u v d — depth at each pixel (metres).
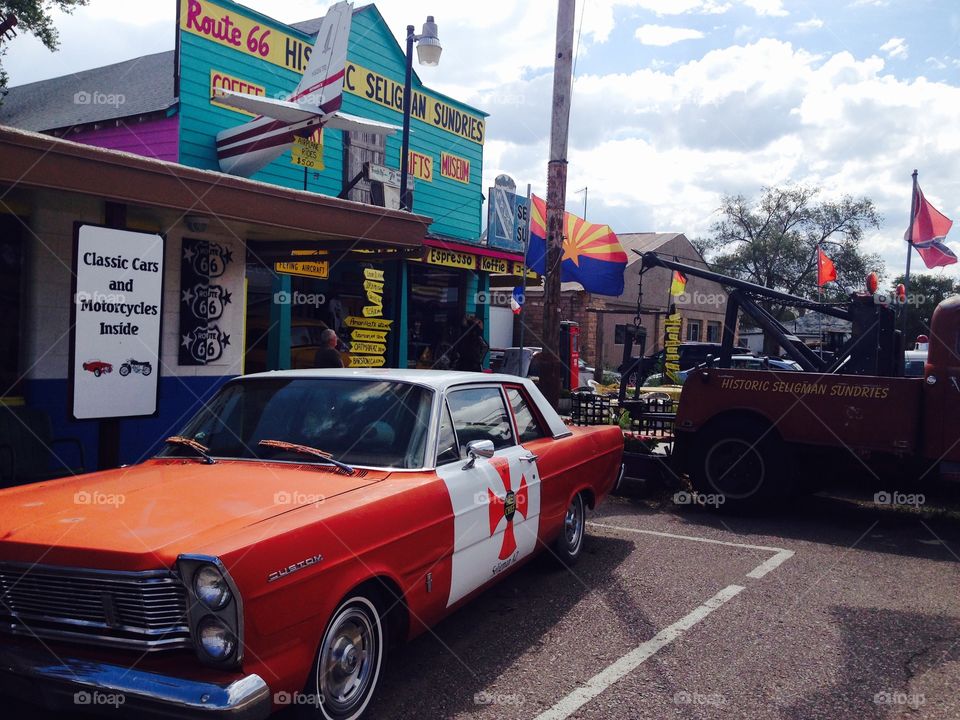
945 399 6.88
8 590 3.05
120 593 2.85
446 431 4.28
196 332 7.95
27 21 13.14
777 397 7.69
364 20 13.70
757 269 35.22
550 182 9.12
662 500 8.55
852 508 8.33
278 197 6.03
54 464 6.87
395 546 3.54
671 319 15.81
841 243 34.97
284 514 3.20
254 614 2.79
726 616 4.93
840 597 5.33
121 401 5.06
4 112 15.26
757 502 7.75
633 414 9.52
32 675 2.86
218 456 4.13
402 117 14.72
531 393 5.52
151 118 11.14
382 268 14.28
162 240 5.21
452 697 3.76
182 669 2.79
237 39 11.59
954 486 7.94
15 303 7.02
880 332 8.28
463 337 13.87
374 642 3.51
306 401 4.32
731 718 3.62
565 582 5.54
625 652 4.34
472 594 4.36
